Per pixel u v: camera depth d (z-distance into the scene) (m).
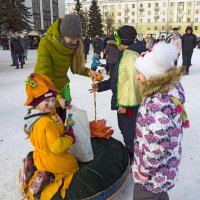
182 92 1.98
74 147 2.82
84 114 2.84
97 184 2.58
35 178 2.56
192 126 4.75
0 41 31.50
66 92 3.35
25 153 3.88
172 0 72.94
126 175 2.94
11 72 11.62
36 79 2.45
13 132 4.62
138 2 76.19
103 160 2.86
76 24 2.85
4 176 3.31
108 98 6.77
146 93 1.92
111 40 8.03
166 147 1.87
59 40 2.93
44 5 54.34
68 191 2.49
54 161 2.54
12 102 6.52
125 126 3.29
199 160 3.64
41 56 2.95
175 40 10.07
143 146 1.92
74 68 3.30
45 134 2.43
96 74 3.46
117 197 2.93
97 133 3.34
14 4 26.64
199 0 70.44
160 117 1.84
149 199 2.09
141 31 77.44
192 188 3.06
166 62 1.87
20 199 2.90
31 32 33.38
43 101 2.44
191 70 11.55
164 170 1.95
